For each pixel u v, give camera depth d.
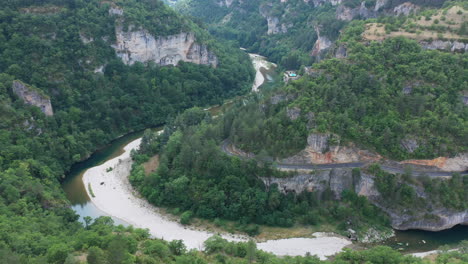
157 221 114.50
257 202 111.56
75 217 110.56
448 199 107.06
